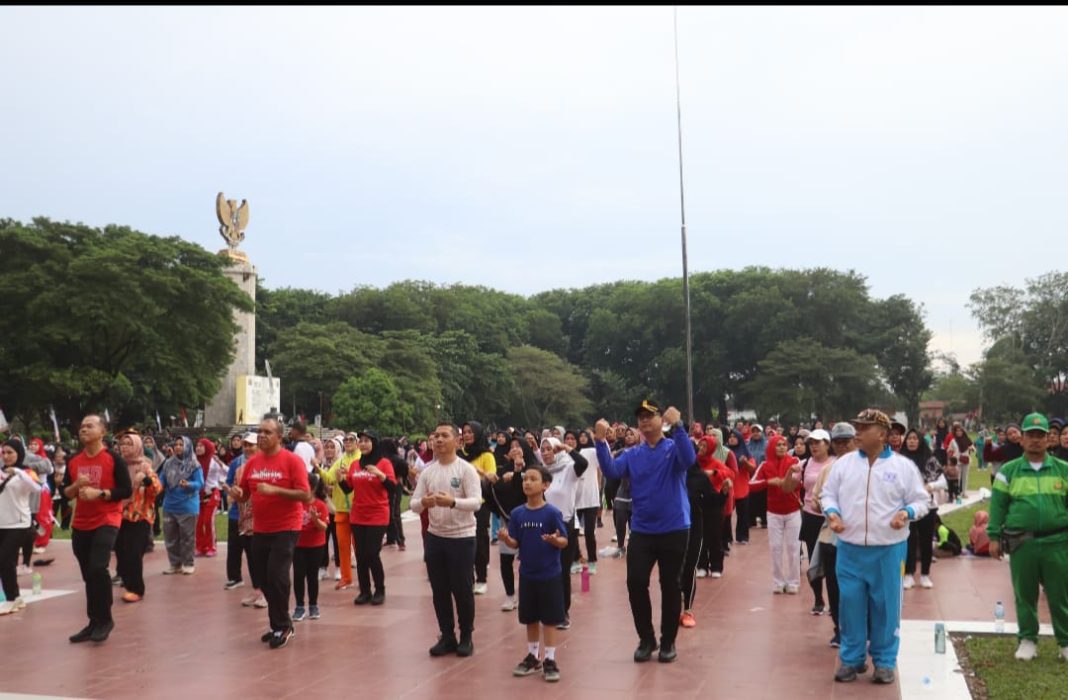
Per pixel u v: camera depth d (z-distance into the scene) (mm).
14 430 45781
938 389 86188
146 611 10469
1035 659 7586
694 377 80875
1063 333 74125
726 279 83312
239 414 48562
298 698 6781
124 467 8969
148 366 43812
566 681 7195
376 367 62875
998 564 13352
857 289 76938
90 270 38906
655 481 7699
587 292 101125
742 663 7738
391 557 15227
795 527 11078
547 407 80312
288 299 80125
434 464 8336
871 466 7164
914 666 7477
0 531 10453
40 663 7992
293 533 8703
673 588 7758
